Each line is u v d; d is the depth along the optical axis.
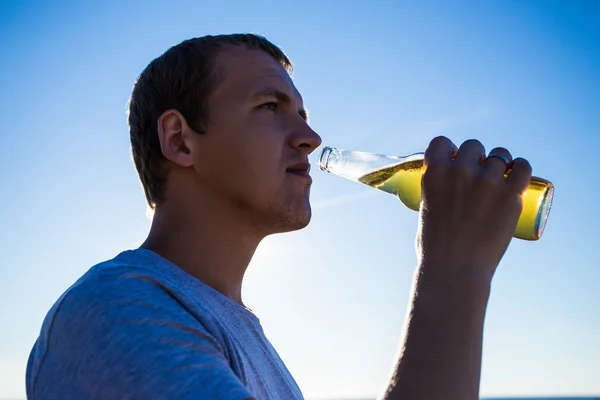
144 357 0.96
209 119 1.53
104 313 1.03
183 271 1.34
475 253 1.09
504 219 1.11
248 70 1.57
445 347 1.00
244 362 1.22
